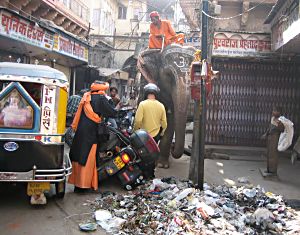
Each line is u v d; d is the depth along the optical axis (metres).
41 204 5.08
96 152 5.89
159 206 5.02
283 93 10.88
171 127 8.14
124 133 6.62
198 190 5.70
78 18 18.28
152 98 7.23
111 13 31.45
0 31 9.26
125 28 33.44
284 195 6.26
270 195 5.95
